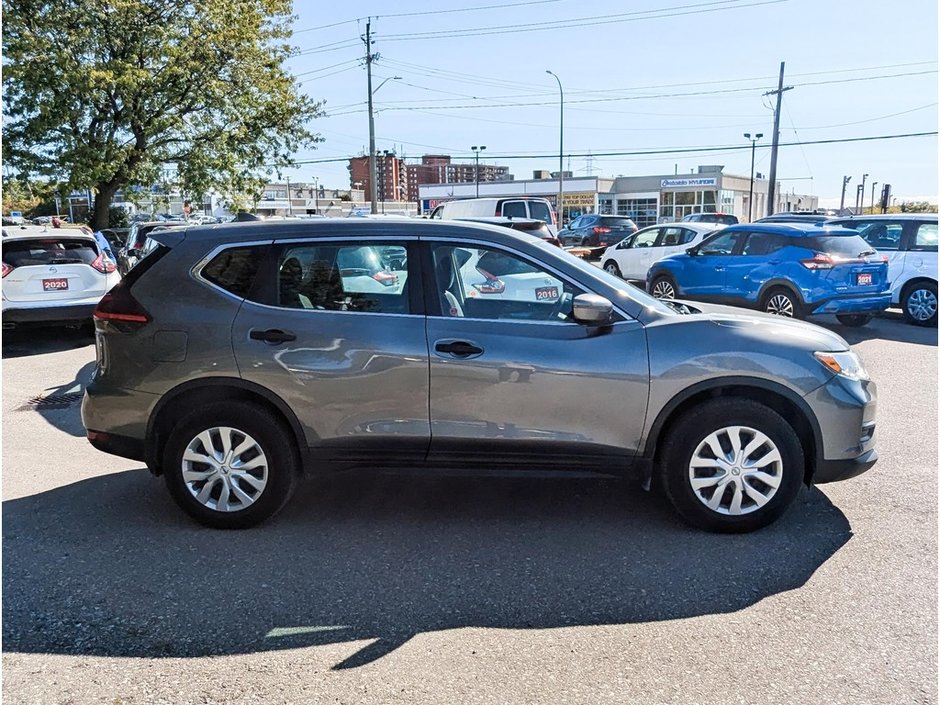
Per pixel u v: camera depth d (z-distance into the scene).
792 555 3.88
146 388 4.18
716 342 4.04
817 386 4.04
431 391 4.05
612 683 2.84
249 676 2.90
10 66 23.05
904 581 3.60
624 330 4.08
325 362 4.07
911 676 2.87
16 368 8.98
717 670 2.92
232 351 4.11
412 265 4.17
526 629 3.22
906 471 5.15
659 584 3.60
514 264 4.17
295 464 4.24
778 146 39.97
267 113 28.83
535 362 4.01
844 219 13.11
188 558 3.90
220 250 4.25
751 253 11.49
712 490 4.09
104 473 5.24
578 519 4.37
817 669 2.92
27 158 24.52
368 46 34.56
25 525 4.32
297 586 3.60
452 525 4.30
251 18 27.61
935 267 11.85
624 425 4.05
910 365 8.98
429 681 2.86
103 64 24.58
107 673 2.93
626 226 29.25
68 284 10.14
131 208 37.09
